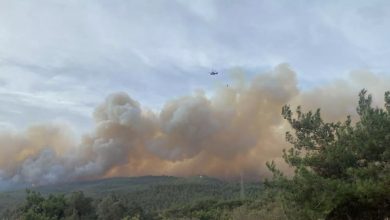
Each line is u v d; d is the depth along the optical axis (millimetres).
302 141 24469
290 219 23328
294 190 22328
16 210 84312
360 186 19719
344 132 23328
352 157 22172
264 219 34781
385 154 20859
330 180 21141
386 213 21562
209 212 95875
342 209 22109
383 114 22016
